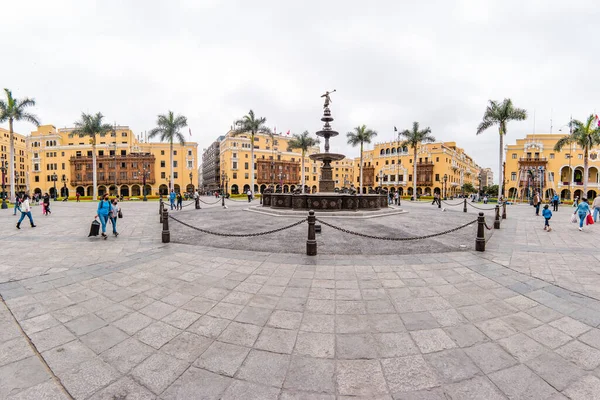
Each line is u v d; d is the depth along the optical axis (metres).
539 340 3.09
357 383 2.42
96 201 35.84
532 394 2.29
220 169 79.50
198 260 6.16
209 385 2.38
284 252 6.90
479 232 7.10
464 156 82.88
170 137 38.22
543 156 52.09
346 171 93.88
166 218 8.09
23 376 2.46
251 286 4.63
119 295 4.26
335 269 5.54
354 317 3.59
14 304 3.92
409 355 2.82
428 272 5.38
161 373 2.54
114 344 2.98
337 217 14.24
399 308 3.86
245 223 12.33
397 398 2.25
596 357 2.78
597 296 4.30
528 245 7.93
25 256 6.52
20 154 76.62
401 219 14.27
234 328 3.31
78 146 62.00
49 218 15.05
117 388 2.35
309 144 50.19
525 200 45.25
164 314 3.66
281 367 2.62
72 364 2.64
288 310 3.78
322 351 2.87
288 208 16.56
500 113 28.36
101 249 7.20
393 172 70.00
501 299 4.17
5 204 23.05
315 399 2.24
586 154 29.50
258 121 37.53
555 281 4.95
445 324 3.43
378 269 5.55
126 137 62.78
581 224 10.84
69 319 3.51
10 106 28.98
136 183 61.62
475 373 2.55
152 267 5.66
